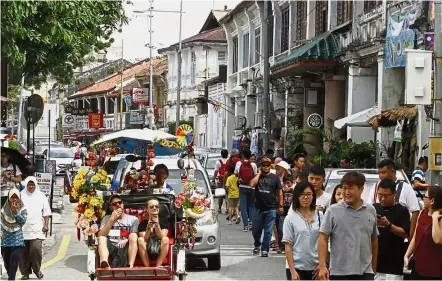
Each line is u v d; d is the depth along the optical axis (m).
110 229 15.56
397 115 29.02
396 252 13.31
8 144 33.56
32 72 26.44
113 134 21.84
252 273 19.67
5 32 21.73
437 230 12.21
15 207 17.78
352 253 11.81
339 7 41.59
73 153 57.19
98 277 14.80
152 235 15.45
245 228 28.86
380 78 33.97
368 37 35.47
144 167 18.64
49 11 23.28
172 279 15.02
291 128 48.06
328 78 41.09
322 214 12.92
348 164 31.70
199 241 19.89
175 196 17.38
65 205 39.06
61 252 23.44
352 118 34.66
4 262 18.11
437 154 18.98
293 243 12.81
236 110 64.56
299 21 48.94
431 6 28.42
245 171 28.42
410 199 14.46
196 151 46.31
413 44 29.52
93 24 25.48
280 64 42.88
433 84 21.39
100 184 17.25
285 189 22.78
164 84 94.81
